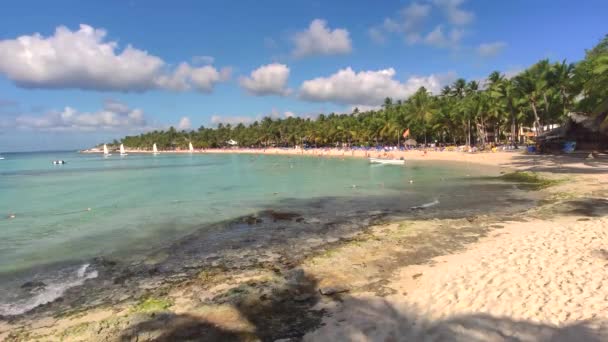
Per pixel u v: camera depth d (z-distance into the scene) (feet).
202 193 97.96
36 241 51.57
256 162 266.16
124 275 37.17
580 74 158.92
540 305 22.52
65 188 122.93
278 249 43.73
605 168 102.22
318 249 42.70
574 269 27.96
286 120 511.40
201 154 547.08
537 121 183.42
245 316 25.38
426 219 55.26
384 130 320.70
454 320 21.77
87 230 57.62
